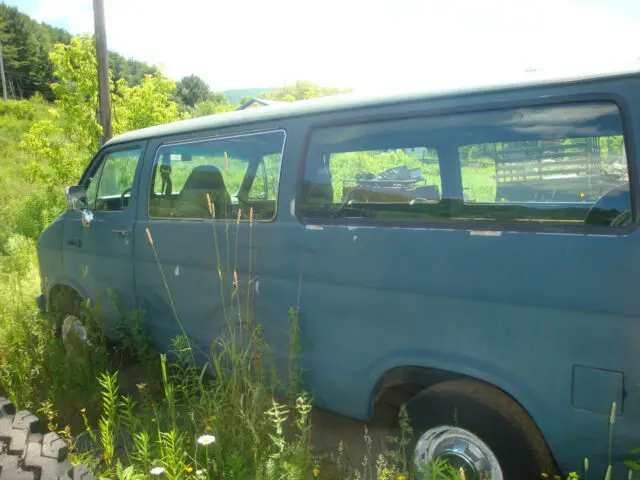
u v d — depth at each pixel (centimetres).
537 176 234
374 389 270
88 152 1311
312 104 308
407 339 254
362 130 280
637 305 197
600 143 215
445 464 233
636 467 192
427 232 249
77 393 384
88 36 1281
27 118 4697
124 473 246
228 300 335
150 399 350
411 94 264
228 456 270
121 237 413
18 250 838
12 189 1652
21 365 405
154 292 389
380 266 262
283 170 309
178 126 394
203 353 355
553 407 215
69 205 453
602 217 210
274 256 307
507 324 225
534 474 222
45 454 267
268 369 310
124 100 1344
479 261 233
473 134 246
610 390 203
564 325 212
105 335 432
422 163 261
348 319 275
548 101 223
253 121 332
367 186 276
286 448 266
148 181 401
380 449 278
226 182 347
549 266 216
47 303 496
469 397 233
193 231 357
